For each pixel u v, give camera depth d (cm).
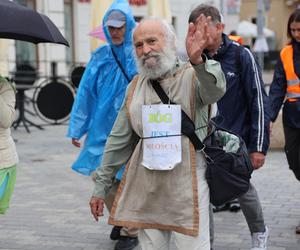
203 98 462
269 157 1334
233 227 818
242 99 634
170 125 472
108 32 708
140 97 486
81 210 924
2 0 619
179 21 3775
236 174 488
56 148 1534
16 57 3011
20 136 1755
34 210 928
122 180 501
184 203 474
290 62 785
